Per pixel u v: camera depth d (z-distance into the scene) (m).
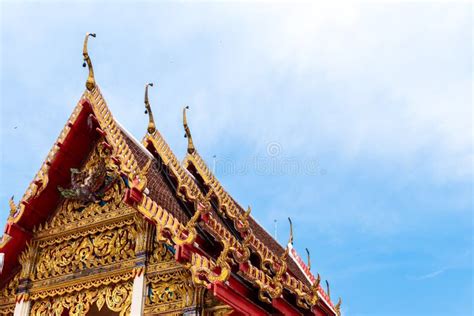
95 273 15.61
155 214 13.77
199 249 13.70
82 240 16.50
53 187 17.28
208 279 12.65
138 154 16.84
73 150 17.14
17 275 17.22
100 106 16.36
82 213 16.84
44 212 17.34
